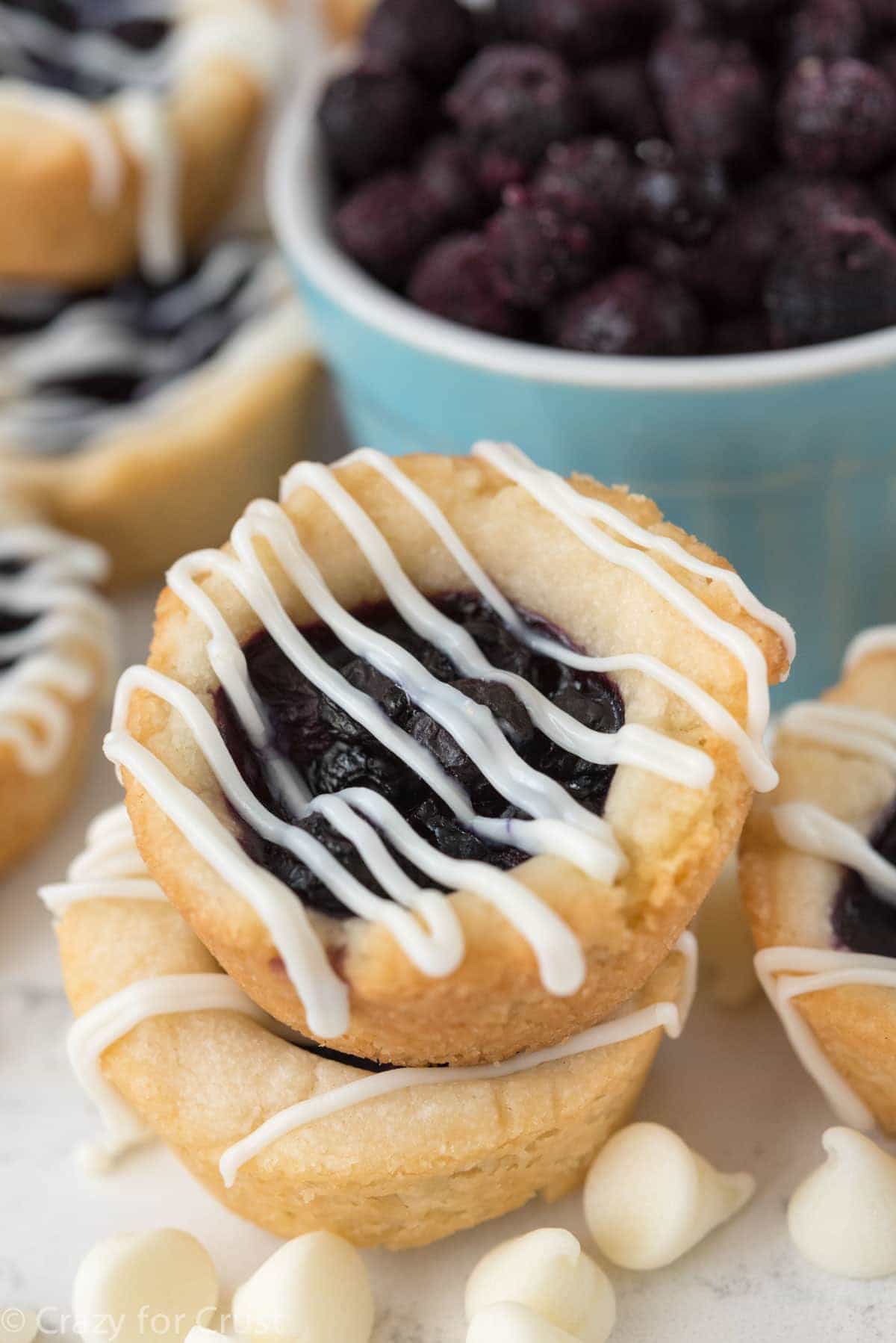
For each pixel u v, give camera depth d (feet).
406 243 0.90
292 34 1.25
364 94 0.92
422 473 0.75
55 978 0.83
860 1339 0.72
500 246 0.86
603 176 0.87
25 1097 0.79
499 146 0.89
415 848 0.68
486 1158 0.71
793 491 0.87
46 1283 0.74
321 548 0.74
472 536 0.74
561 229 0.86
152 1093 0.73
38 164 1.01
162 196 1.04
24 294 1.06
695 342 0.85
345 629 0.72
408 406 0.89
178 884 0.69
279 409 0.99
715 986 0.80
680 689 0.70
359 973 0.67
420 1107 0.71
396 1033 0.69
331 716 0.72
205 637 0.72
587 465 0.87
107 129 1.02
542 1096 0.71
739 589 0.71
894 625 0.91
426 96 0.94
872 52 0.90
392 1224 0.73
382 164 0.93
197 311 1.04
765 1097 0.77
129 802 0.71
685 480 0.86
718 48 0.89
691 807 0.68
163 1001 0.73
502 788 0.69
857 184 0.88
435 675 0.72
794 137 0.87
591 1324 0.71
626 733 0.70
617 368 0.83
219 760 0.70
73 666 0.90
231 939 0.68
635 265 0.88
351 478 0.75
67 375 1.02
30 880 0.88
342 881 0.68
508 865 0.69
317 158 0.95
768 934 0.75
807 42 0.90
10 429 0.99
